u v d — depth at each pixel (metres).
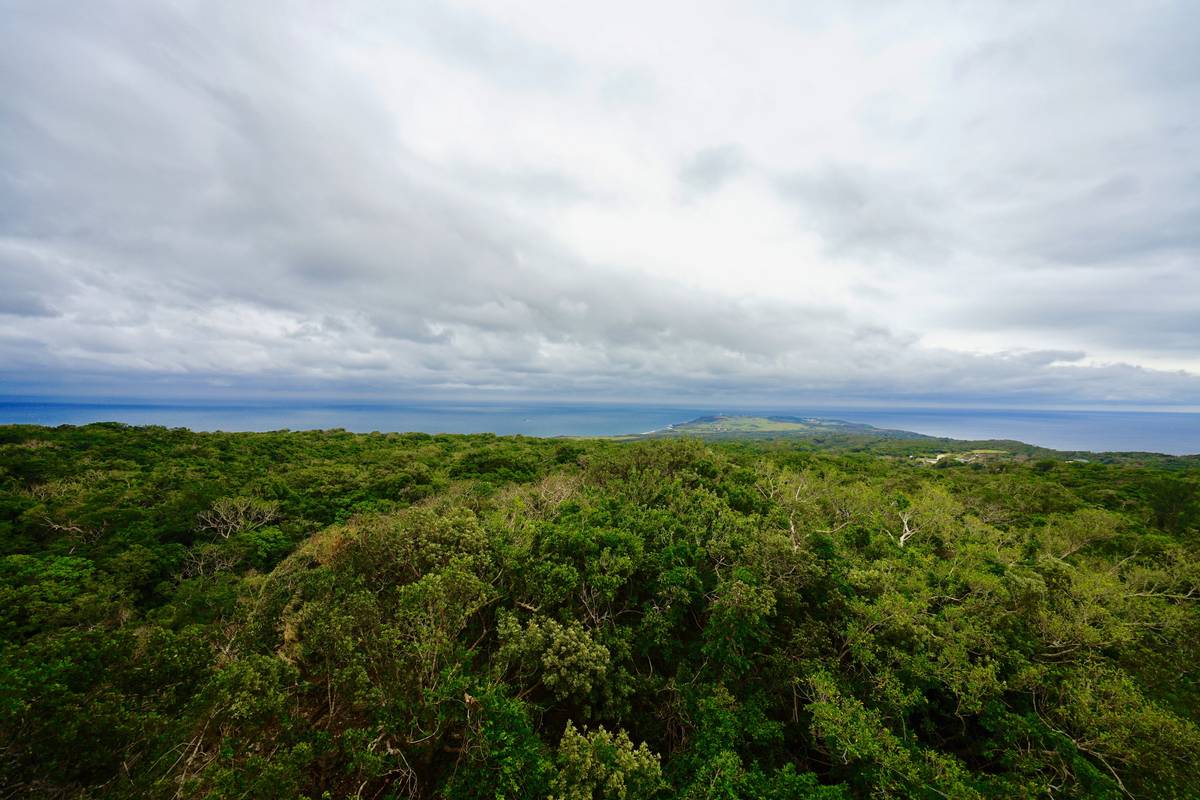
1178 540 35.75
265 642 15.17
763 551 19.34
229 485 39.81
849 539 26.72
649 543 21.36
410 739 11.63
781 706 16.75
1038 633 19.36
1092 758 14.94
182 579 27.03
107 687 9.86
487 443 73.88
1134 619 20.50
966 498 46.88
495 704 11.56
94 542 29.28
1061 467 76.25
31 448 44.84
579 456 55.16
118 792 8.67
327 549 20.12
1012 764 14.77
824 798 11.95
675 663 18.05
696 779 12.90
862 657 16.48
